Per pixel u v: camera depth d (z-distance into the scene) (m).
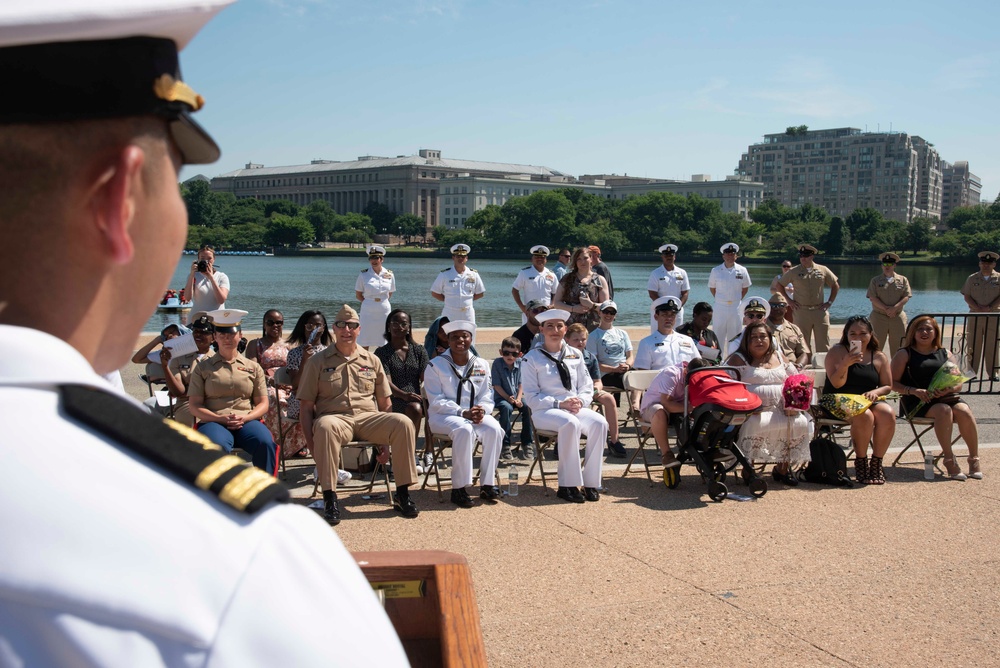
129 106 0.67
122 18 0.64
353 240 192.88
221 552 0.60
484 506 6.83
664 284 14.09
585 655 4.16
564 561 5.47
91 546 0.56
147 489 0.60
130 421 0.64
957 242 143.75
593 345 10.38
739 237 177.25
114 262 0.68
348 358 6.82
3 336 0.61
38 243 0.66
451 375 7.24
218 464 0.65
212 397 6.94
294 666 0.59
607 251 176.75
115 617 0.56
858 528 6.26
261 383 7.16
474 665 1.56
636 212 185.00
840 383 7.97
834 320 29.09
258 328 25.91
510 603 4.78
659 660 4.12
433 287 13.41
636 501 7.00
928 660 4.18
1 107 0.64
